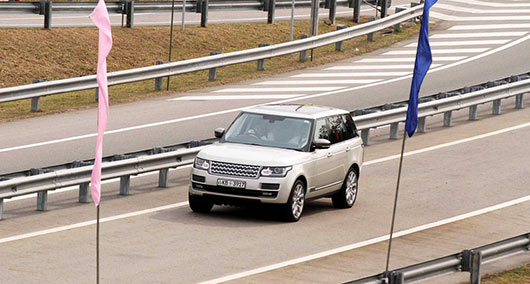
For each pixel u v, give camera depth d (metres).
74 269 28.47
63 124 54.91
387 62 78.69
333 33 78.25
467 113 62.91
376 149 52.22
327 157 38.00
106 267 28.81
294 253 31.58
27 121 55.72
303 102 62.47
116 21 83.44
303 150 37.22
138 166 40.12
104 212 36.97
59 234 33.06
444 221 37.22
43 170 37.44
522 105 63.88
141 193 41.03
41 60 70.06
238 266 29.56
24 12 73.00
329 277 28.67
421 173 46.28
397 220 37.28
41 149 48.34
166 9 81.69
